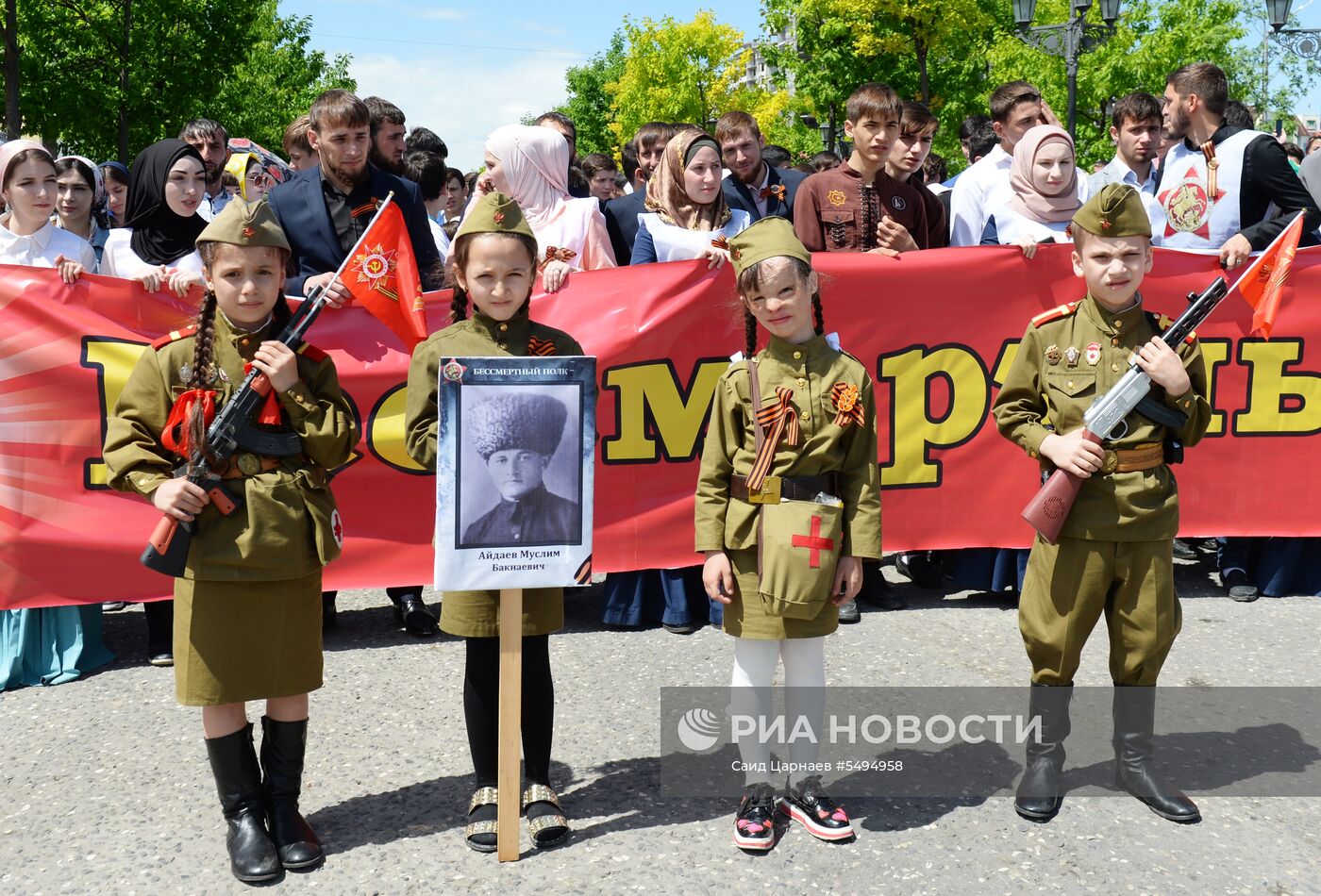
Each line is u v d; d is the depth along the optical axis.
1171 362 3.27
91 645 4.76
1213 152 5.62
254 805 3.16
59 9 22.50
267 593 3.10
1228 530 5.40
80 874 3.08
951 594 5.59
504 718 3.06
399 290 3.37
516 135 5.17
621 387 4.99
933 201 5.87
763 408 3.21
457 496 3.00
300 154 6.62
